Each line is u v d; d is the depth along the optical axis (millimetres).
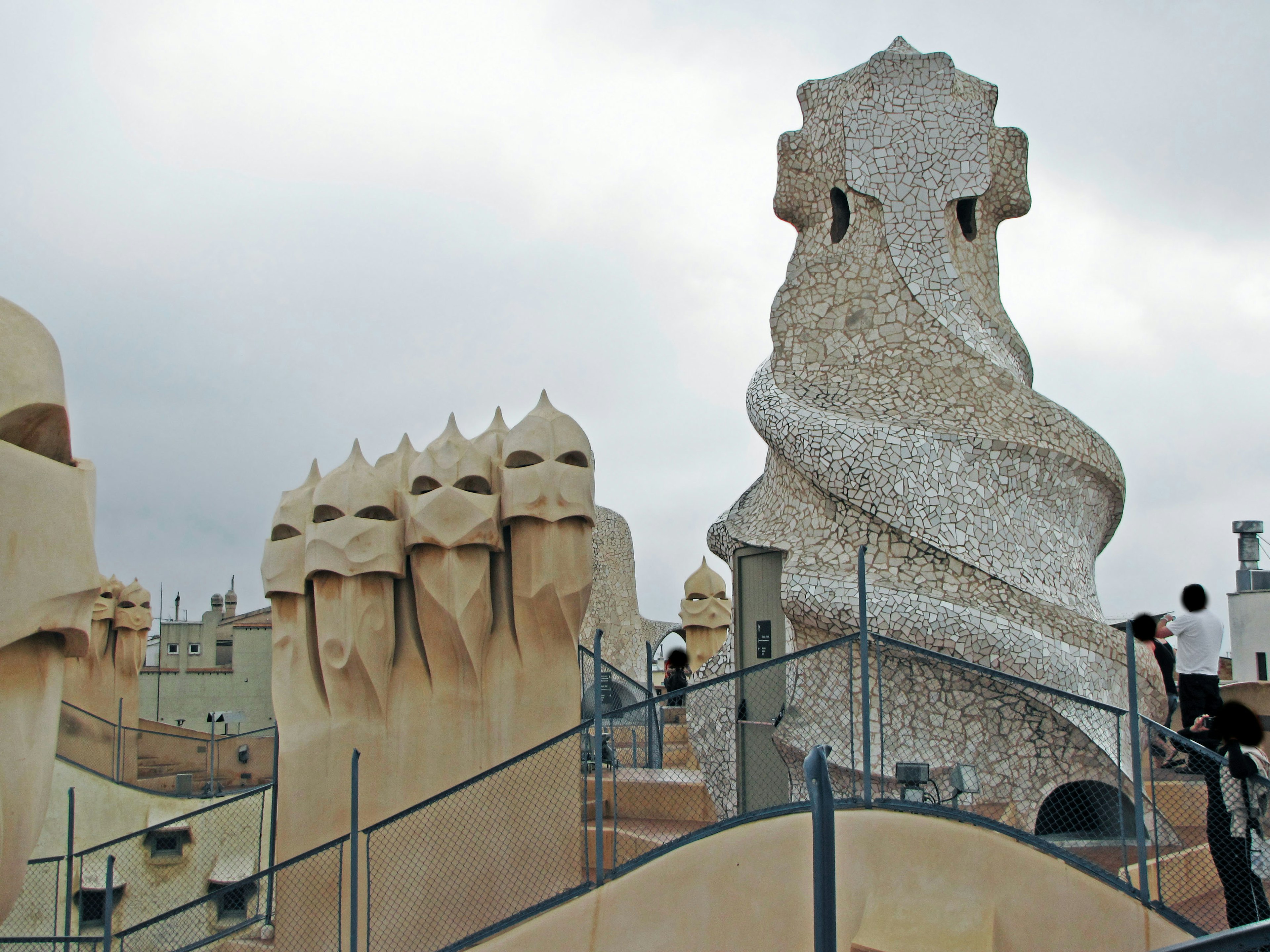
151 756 23281
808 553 13102
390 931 12266
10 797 7684
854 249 14375
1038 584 12438
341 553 12742
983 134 14336
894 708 12148
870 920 9227
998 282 14867
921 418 13148
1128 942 9008
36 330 7938
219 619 41969
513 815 12289
